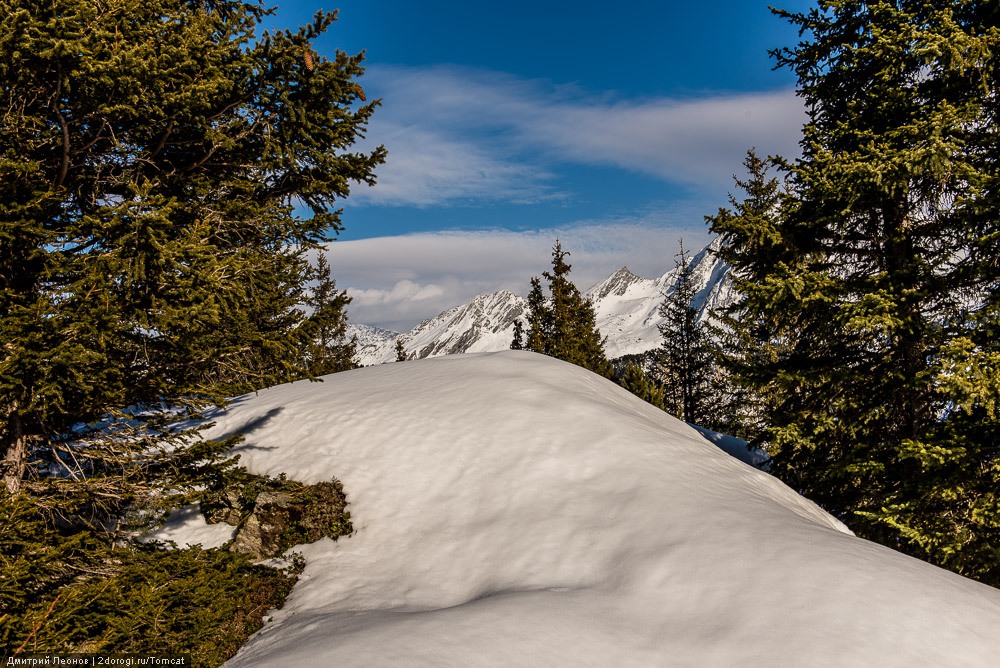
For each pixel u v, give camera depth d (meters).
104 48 6.48
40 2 6.04
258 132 9.30
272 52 8.74
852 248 13.48
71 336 6.52
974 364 9.91
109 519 9.55
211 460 9.55
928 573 7.31
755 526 8.66
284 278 9.52
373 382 18.56
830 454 14.29
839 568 7.18
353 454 13.66
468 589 9.11
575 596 7.65
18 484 7.47
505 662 5.94
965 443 10.91
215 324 8.31
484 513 11.05
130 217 6.34
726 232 13.79
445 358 21.41
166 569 7.43
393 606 8.81
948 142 10.97
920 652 5.76
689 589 7.37
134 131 7.83
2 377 6.13
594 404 14.56
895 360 12.77
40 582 6.39
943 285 11.28
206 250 7.28
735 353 21.55
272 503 11.84
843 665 5.66
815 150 12.50
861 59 12.95
